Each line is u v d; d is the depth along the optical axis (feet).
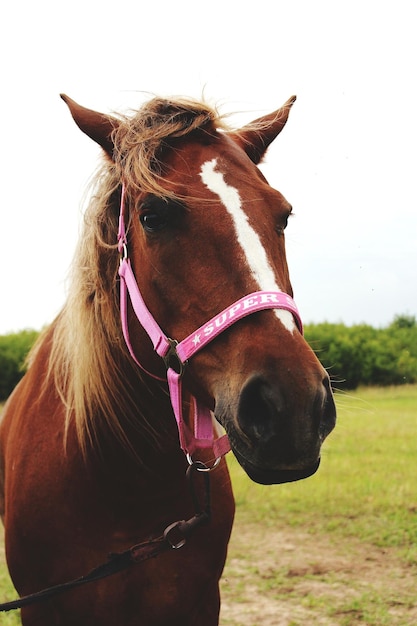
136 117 6.52
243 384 5.08
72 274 7.04
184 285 5.67
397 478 22.91
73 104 6.98
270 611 12.66
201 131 6.23
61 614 7.21
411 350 66.44
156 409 6.76
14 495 7.55
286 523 18.53
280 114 7.50
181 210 5.65
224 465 7.92
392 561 15.26
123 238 6.37
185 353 5.66
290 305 5.31
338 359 63.82
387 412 43.27
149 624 7.23
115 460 6.82
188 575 7.20
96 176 6.92
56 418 7.49
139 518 7.02
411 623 11.91
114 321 6.74
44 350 8.56
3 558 16.84
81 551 7.11
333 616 12.35
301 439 4.80
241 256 5.43
